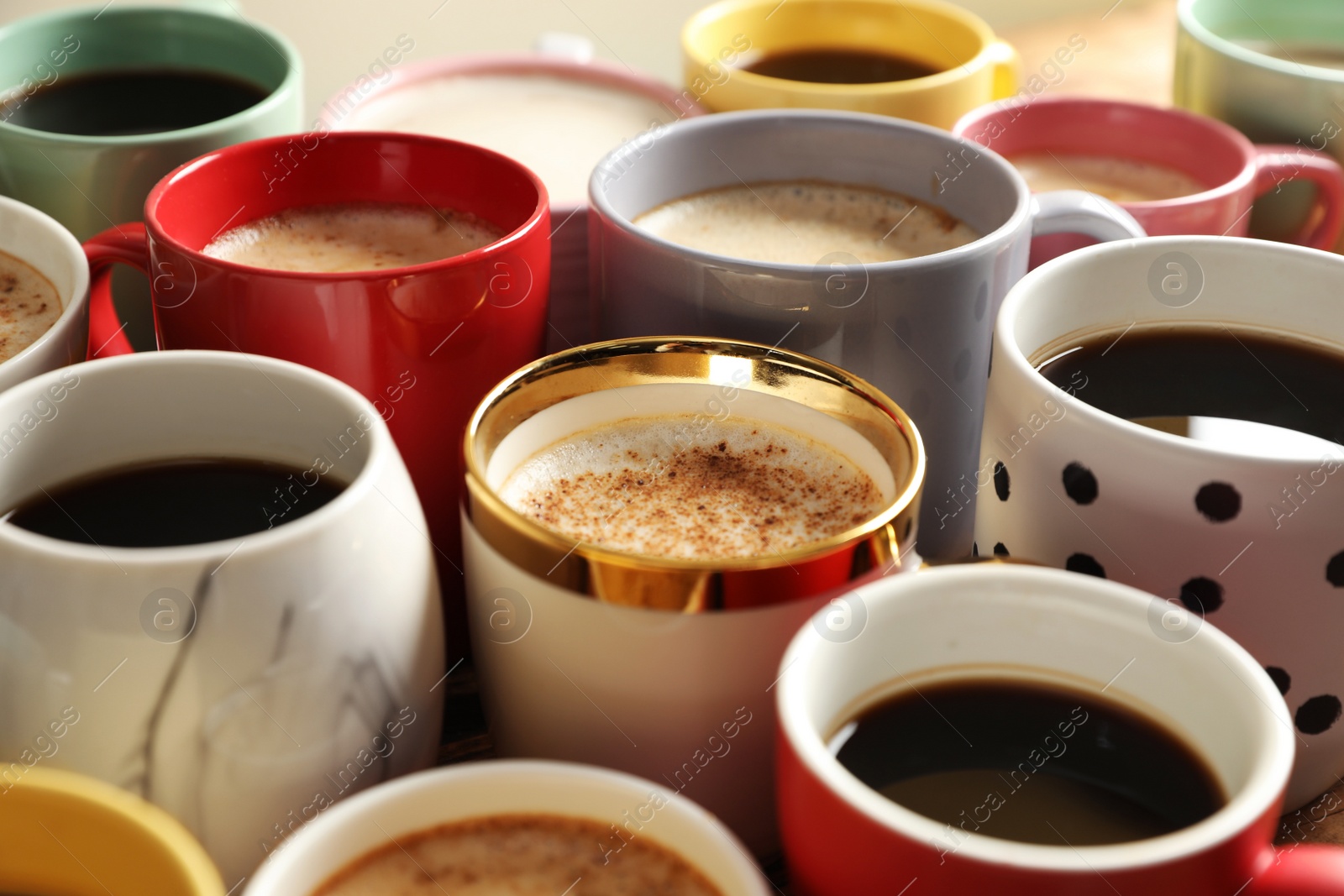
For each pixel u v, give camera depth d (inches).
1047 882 25.1
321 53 41.4
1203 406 29.0
